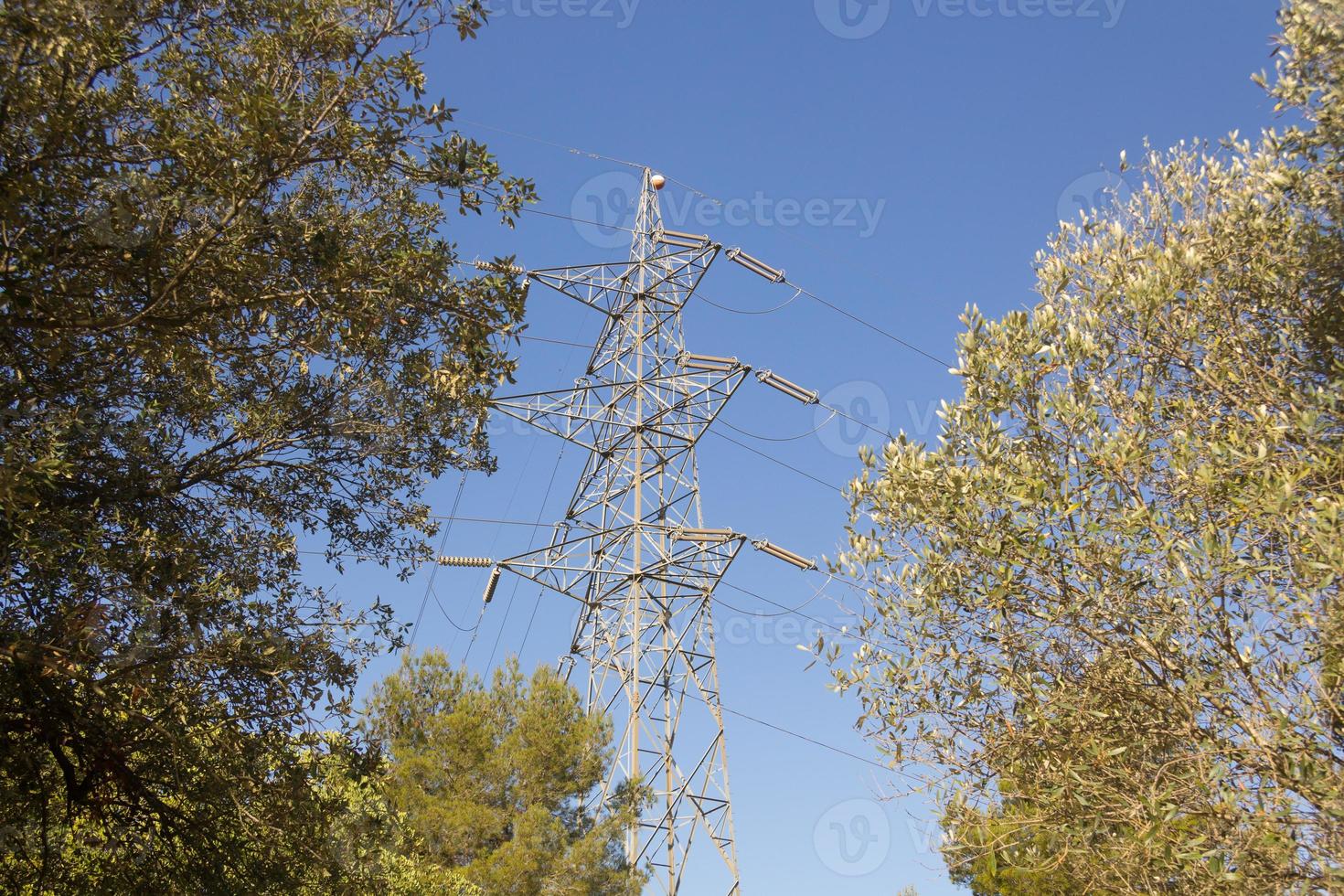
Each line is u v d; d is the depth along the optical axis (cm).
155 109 787
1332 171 916
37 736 799
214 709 840
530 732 1683
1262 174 946
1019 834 857
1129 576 814
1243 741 756
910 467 928
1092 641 834
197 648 820
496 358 948
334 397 964
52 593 779
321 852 914
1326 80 923
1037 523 849
